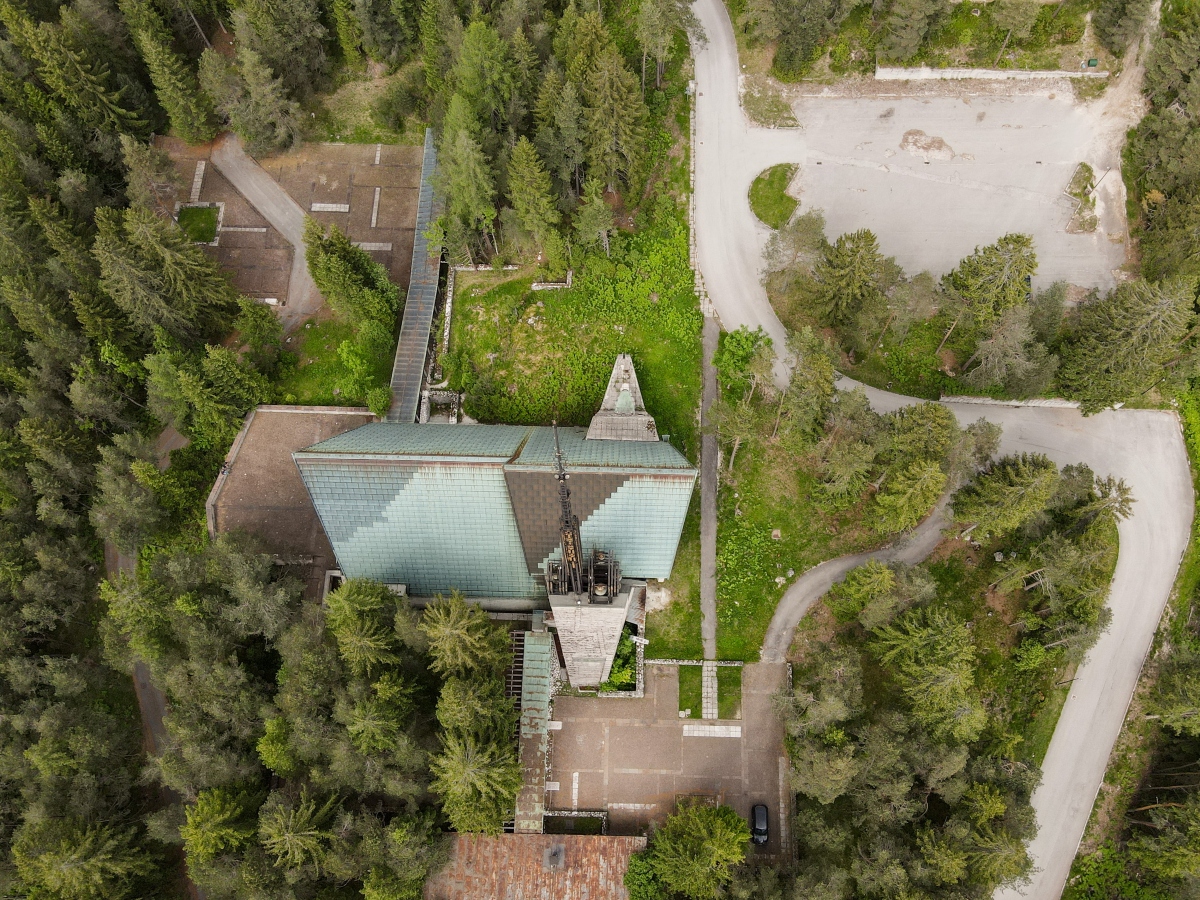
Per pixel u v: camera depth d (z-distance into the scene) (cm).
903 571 5794
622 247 7300
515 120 7138
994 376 6381
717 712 6291
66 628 6881
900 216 7475
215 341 7512
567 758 6241
